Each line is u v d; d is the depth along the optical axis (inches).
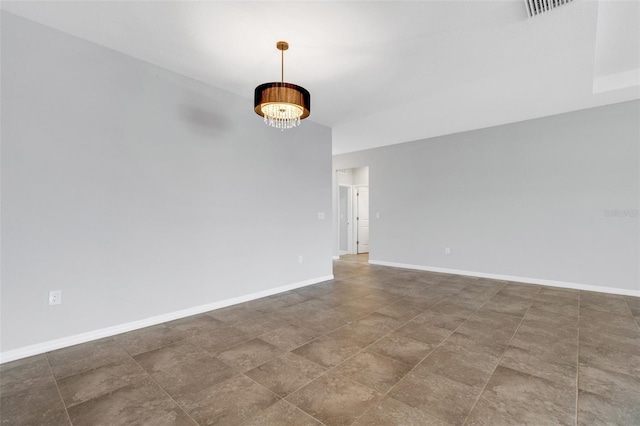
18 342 92.9
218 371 85.1
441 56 115.4
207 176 138.6
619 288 162.4
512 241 196.5
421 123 197.6
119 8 89.2
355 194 341.7
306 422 64.1
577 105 166.1
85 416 66.2
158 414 66.8
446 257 225.5
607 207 165.6
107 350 98.3
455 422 64.0
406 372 84.3
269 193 164.9
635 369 84.9
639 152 157.1
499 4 87.0
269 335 110.2
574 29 99.0
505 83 138.9
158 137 123.2
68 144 102.0
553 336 107.8
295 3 86.3
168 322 123.7
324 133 199.6
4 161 91.1
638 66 136.1
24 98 94.4
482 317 128.0
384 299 155.5
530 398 72.2
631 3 91.8
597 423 63.4
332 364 89.0
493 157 203.9
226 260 145.2
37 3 87.4
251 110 156.8
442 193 227.3
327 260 200.8
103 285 109.0
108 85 110.7
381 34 101.3
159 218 123.2
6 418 65.5
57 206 99.8
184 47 110.0
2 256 90.8
